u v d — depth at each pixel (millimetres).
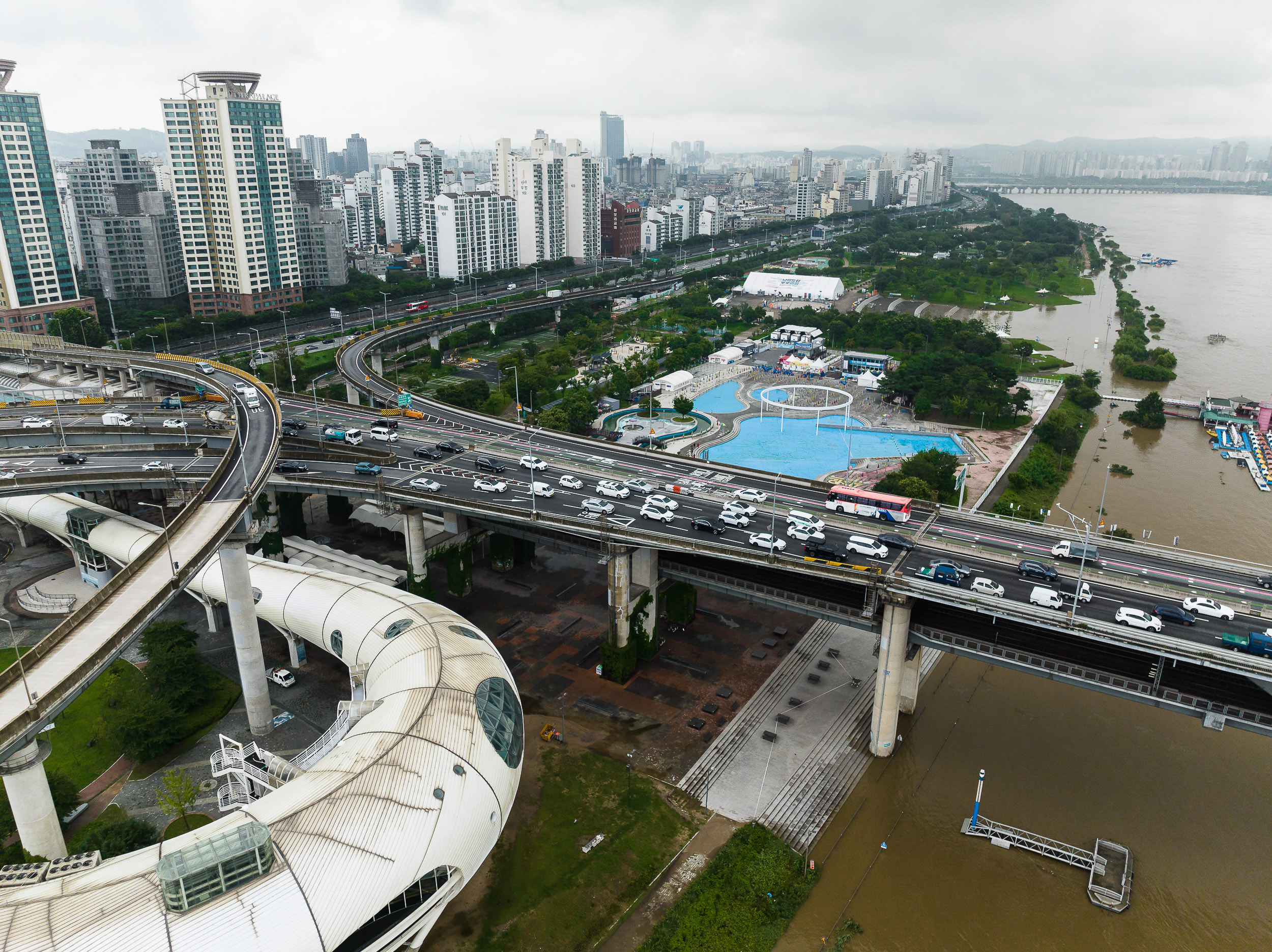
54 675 107812
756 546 164000
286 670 168625
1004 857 128125
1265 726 119062
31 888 88312
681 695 164500
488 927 113000
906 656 147375
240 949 83125
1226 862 126562
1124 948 112938
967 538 173875
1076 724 159625
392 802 99438
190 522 144500
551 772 142250
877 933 115000
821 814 136000
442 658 128125
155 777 141000
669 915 115688
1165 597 148000
